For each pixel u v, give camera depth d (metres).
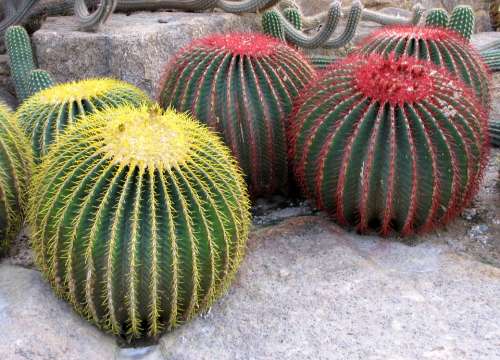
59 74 2.18
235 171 1.19
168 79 1.53
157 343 1.14
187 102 1.47
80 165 1.06
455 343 1.11
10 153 1.28
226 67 1.46
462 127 1.30
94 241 1.03
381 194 1.33
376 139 1.28
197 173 1.07
